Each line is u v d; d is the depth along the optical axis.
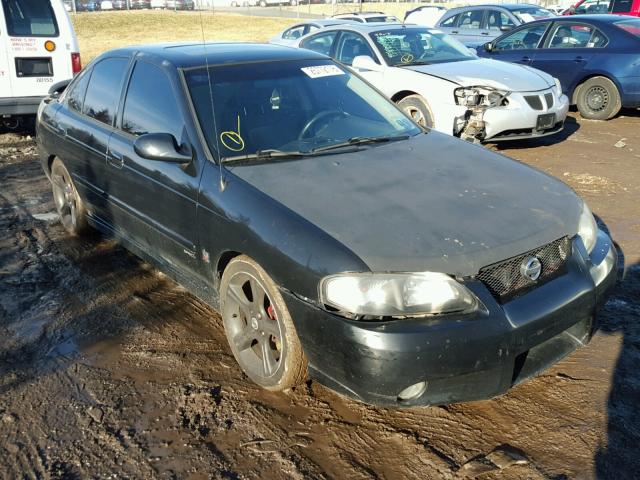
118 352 3.49
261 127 3.53
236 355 3.22
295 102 3.79
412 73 7.62
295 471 2.55
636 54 9.09
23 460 2.66
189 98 3.53
